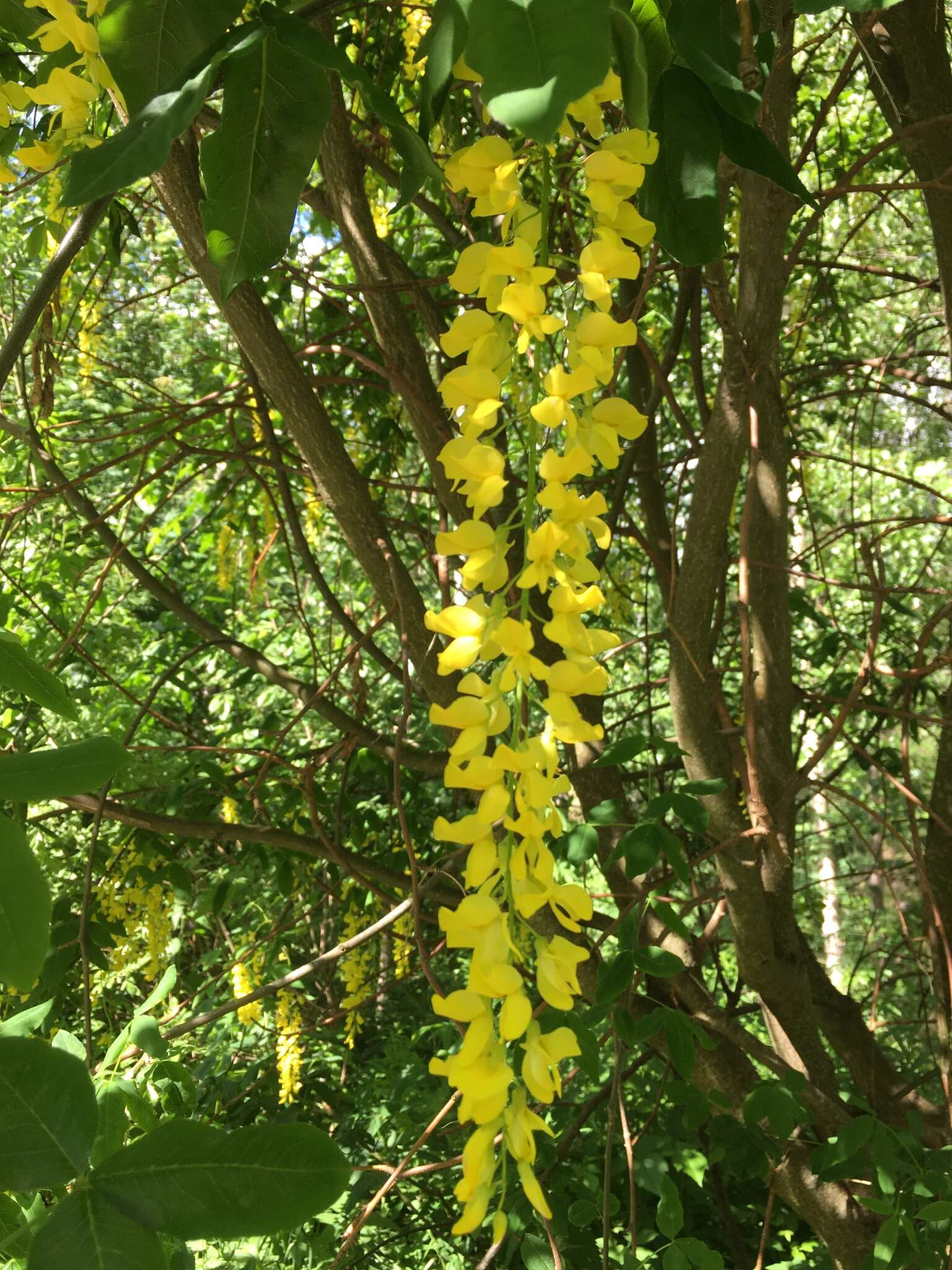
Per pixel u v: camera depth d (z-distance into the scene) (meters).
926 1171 0.83
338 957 0.96
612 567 1.75
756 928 0.96
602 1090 1.08
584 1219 0.86
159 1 0.41
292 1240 1.46
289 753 1.39
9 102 0.52
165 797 1.29
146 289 2.03
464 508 0.98
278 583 2.65
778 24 0.62
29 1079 0.36
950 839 1.18
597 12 0.29
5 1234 0.42
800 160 0.77
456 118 0.84
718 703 0.90
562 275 0.58
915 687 1.38
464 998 0.37
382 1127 1.66
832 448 2.92
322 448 0.90
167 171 0.70
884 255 2.37
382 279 1.00
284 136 0.45
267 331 0.86
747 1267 1.35
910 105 1.03
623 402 0.40
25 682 0.41
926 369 1.73
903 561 3.36
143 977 1.66
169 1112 0.71
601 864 1.02
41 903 0.32
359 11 1.16
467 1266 1.41
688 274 1.15
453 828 0.38
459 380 0.39
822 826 2.74
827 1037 1.19
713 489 0.83
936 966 1.06
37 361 1.05
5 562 1.60
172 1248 0.57
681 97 0.47
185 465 1.92
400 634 0.92
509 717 0.39
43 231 1.00
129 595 2.27
